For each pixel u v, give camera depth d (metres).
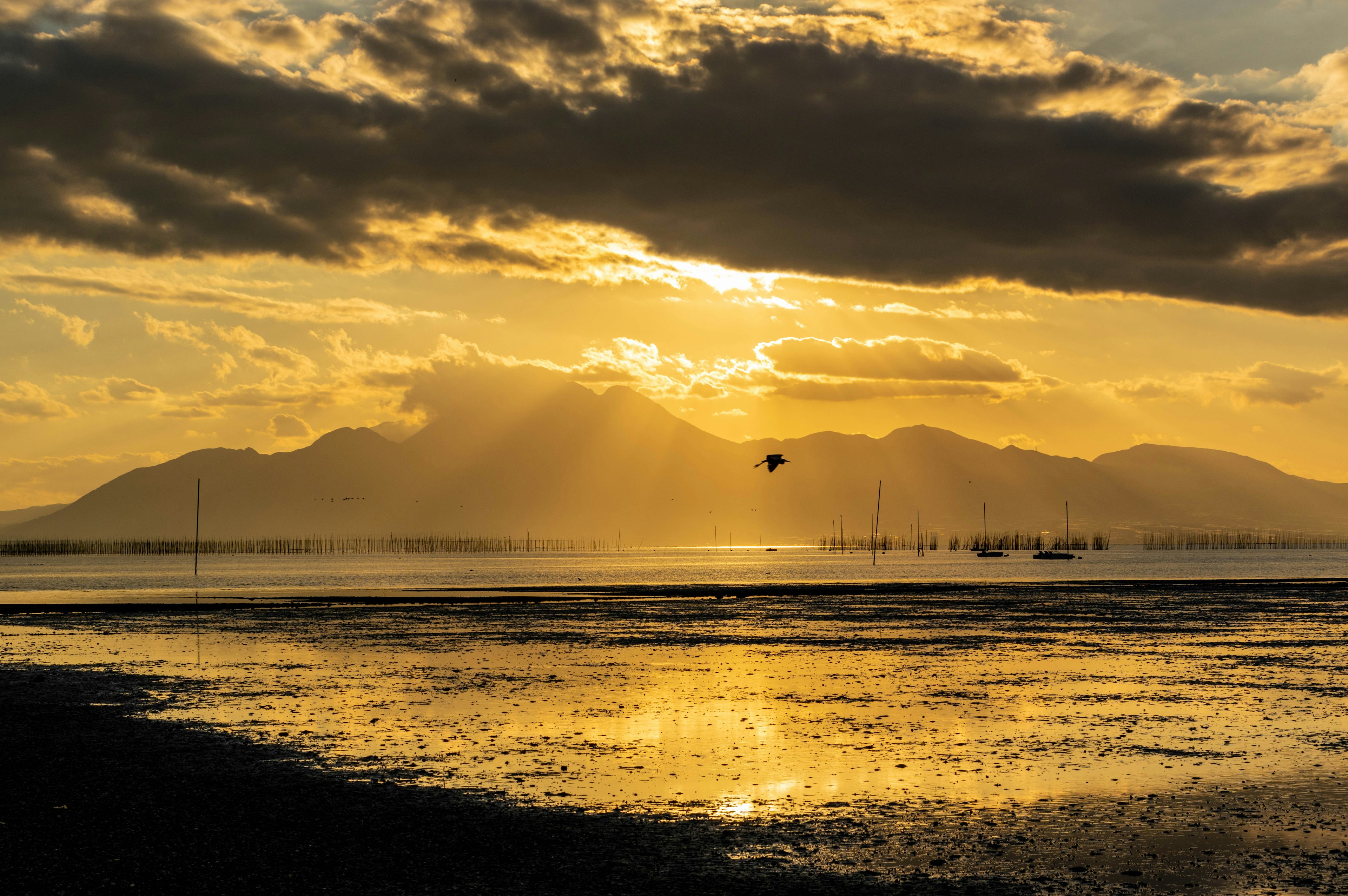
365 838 16.05
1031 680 33.53
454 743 23.27
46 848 15.53
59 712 27.45
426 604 74.31
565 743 23.33
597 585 110.44
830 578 135.62
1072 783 19.48
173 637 49.38
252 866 14.66
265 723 25.81
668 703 28.83
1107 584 99.75
